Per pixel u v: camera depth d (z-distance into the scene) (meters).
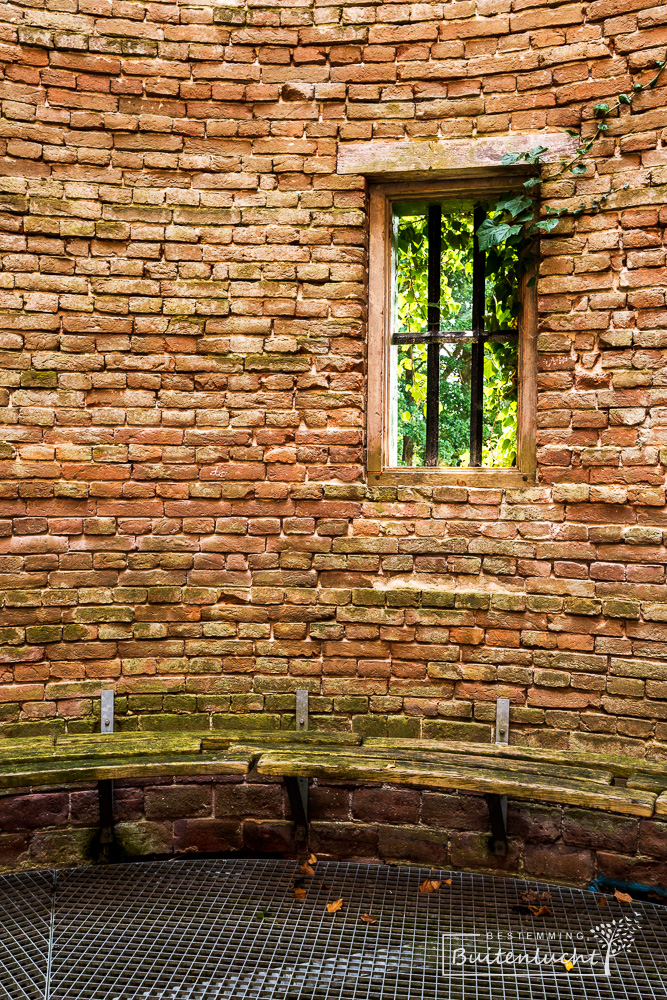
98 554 4.05
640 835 3.65
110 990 2.96
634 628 3.72
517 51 3.88
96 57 4.00
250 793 4.03
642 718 3.70
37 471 3.98
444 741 3.86
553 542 3.86
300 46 4.06
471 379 4.29
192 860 3.97
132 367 4.07
